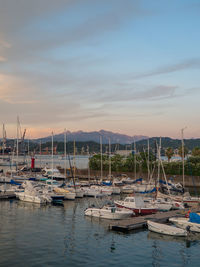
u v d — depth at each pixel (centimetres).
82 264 2341
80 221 3753
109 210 3900
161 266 2375
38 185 6581
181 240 3059
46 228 3378
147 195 6106
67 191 5806
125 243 2917
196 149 11538
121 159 11138
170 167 9544
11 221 3691
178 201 5153
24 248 2670
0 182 8188
